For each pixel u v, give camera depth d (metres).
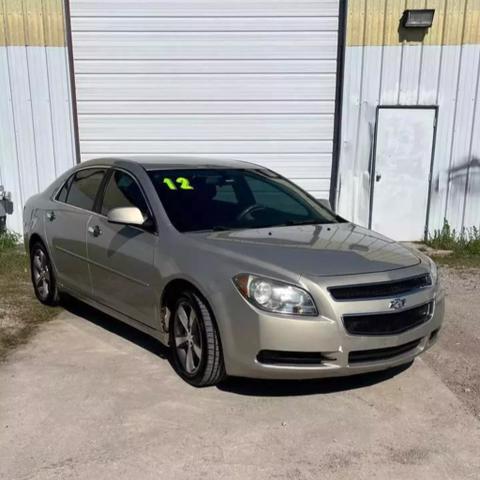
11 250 8.23
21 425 3.44
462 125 8.70
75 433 3.35
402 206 8.91
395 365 3.72
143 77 8.61
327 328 3.42
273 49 8.55
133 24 8.42
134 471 3.00
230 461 3.10
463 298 6.23
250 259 3.67
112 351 4.57
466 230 8.95
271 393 3.88
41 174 8.75
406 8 8.30
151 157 5.27
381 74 8.52
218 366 3.72
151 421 3.50
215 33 8.49
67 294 5.60
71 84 8.52
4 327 5.11
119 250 4.47
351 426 3.48
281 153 8.90
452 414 3.65
